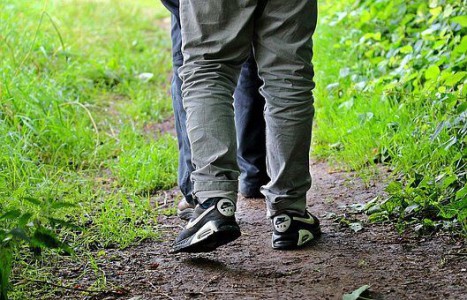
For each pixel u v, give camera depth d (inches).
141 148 220.7
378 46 254.2
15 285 140.6
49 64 287.1
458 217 157.1
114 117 262.2
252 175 182.1
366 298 131.3
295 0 141.1
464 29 221.5
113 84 299.3
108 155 225.0
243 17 139.3
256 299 133.6
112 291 138.6
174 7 156.5
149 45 360.8
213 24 139.1
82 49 324.5
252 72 172.6
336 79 259.0
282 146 146.6
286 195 150.8
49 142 224.1
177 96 164.6
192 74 141.4
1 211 159.0
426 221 158.9
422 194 167.3
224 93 141.3
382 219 166.2
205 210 140.3
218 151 139.4
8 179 191.5
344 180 194.2
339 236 159.9
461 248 150.9
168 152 217.2
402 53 244.4
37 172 197.8
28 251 154.0
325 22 299.1
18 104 235.8
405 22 249.0
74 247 158.2
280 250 154.3
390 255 149.6
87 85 285.4
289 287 137.9
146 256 154.3
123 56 325.1
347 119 223.8
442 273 140.9
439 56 217.3
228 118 140.9
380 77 234.8
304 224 154.1
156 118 263.3
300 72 143.9
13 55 266.5
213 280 141.9
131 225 168.4
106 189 198.7
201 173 140.4
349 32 285.6
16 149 207.0
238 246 157.1
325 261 148.0
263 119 177.8
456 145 181.9
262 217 173.0
